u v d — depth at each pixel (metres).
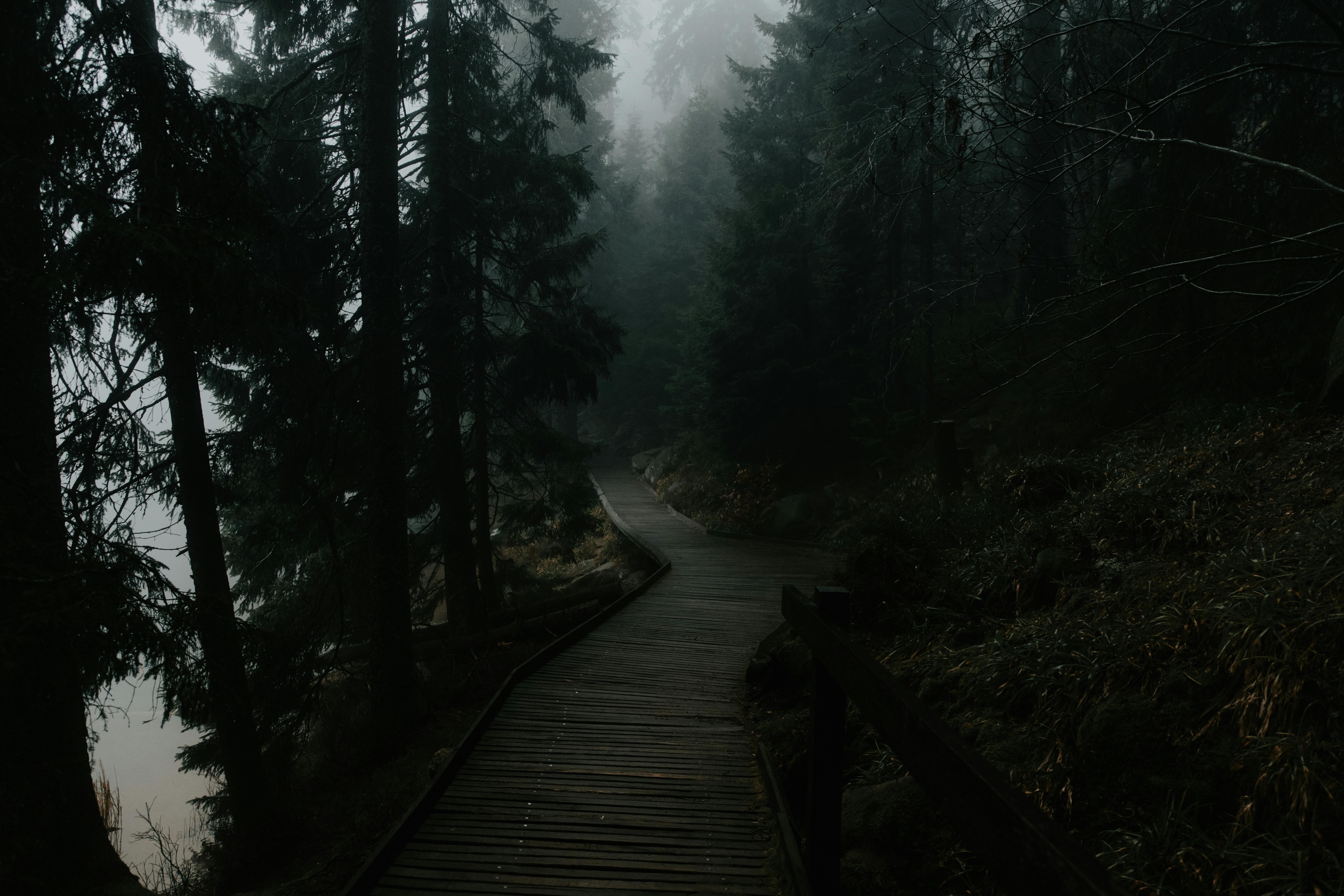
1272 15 6.60
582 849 3.85
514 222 12.77
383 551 8.48
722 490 20.22
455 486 12.13
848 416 18.86
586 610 12.80
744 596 11.35
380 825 5.43
